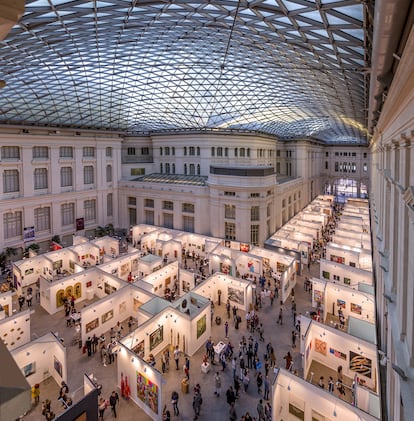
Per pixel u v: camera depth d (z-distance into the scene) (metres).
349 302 25.45
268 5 15.90
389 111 11.14
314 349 20.91
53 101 39.41
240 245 39.44
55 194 45.12
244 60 29.55
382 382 15.57
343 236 40.38
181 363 20.72
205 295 27.59
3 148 39.66
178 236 42.94
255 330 24.48
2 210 39.19
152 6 18.67
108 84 38.19
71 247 36.06
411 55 5.14
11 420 1.73
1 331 20.78
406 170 8.02
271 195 45.56
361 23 13.02
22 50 23.25
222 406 17.06
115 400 16.70
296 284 33.44
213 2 17.16
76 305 28.62
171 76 37.50
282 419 15.34
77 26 21.06
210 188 45.56
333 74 23.58
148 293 24.94
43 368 18.86
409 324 6.96
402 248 8.04
